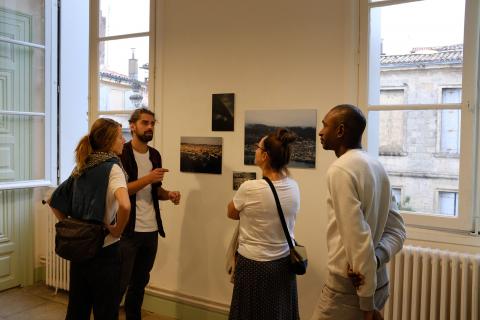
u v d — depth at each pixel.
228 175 2.86
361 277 1.33
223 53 2.87
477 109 2.15
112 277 2.02
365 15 2.41
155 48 3.15
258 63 2.74
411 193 2.44
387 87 2.48
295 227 2.62
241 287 1.99
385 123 2.47
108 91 3.49
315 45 2.55
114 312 2.04
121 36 3.35
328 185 1.44
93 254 1.91
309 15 2.57
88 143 2.05
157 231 2.76
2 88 3.51
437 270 2.10
